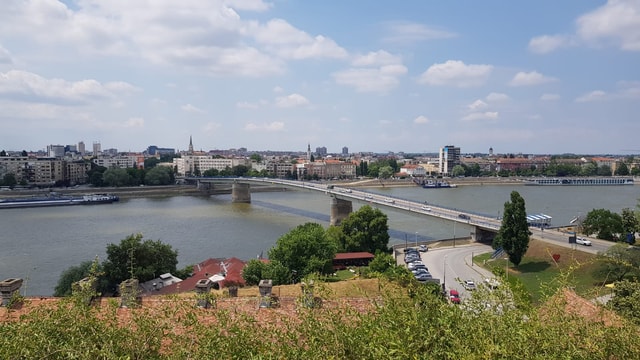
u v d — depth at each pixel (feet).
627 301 120.78
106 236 459.73
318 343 55.72
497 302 58.59
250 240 448.24
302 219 602.85
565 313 60.85
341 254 339.16
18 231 488.44
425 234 489.26
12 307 85.56
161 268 260.62
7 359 53.52
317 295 79.71
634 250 225.76
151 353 61.82
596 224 382.22
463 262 341.41
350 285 108.58
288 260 265.34
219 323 64.18
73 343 56.13
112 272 243.40
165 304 80.07
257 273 249.34
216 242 437.58
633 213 372.38
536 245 341.21
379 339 53.21
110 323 65.62
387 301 64.23
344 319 67.92
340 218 583.99
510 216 314.55
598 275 216.95
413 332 54.08
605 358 53.57
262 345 56.54
